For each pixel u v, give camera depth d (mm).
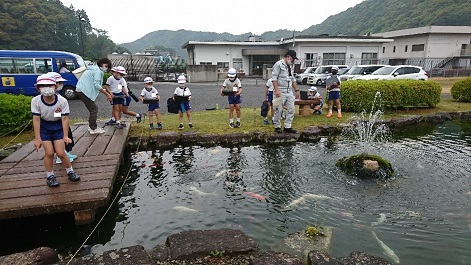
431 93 10133
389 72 14805
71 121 8422
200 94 15227
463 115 9570
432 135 7625
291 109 6973
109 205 4066
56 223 3641
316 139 7223
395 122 8453
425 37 28750
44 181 3871
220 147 6641
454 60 28375
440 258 2996
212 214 3857
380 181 4773
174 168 5457
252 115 9250
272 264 2605
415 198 4215
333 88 8688
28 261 2658
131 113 7547
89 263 2596
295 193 4418
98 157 4855
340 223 3611
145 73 25641
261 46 29828
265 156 6031
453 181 4746
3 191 3547
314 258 2672
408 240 3285
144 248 3107
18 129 7203
